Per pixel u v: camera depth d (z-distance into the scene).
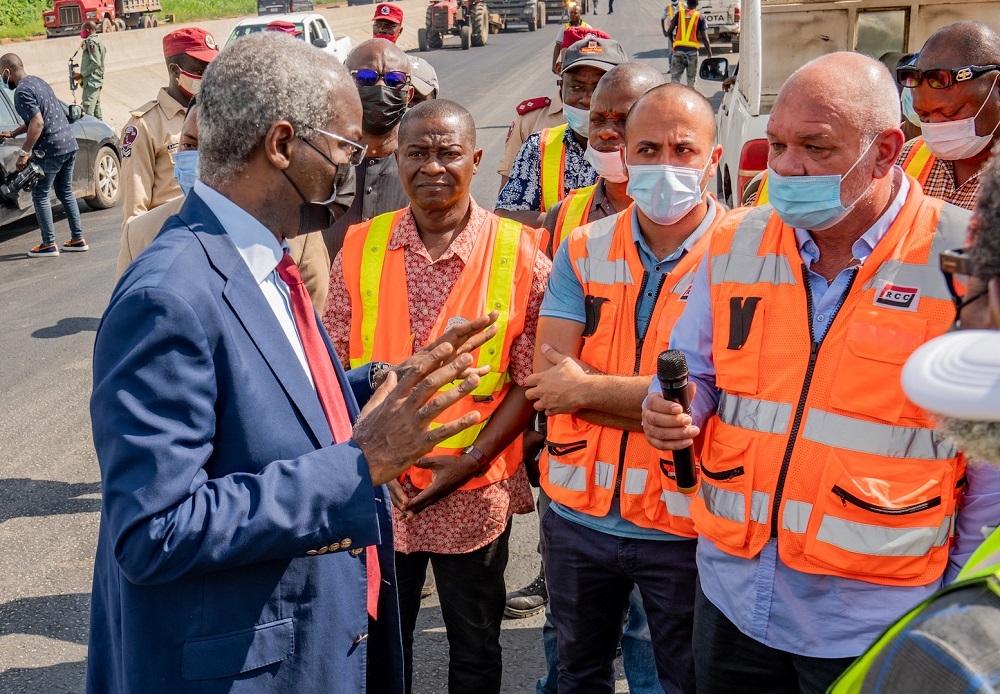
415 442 1.86
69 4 24.52
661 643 2.67
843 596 2.06
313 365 2.04
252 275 1.87
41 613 3.87
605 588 2.73
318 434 1.91
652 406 2.18
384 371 2.39
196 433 1.72
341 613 1.96
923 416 1.97
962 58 3.05
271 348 1.86
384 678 2.21
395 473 1.87
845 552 2.01
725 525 2.18
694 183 2.57
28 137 9.16
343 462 1.82
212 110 1.86
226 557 1.71
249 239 1.90
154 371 1.68
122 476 1.67
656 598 2.62
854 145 2.06
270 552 1.76
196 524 1.68
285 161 1.87
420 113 2.88
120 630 1.89
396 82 3.98
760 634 2.15
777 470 2.11
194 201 1.90
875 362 2.02
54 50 21.39
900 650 1.10
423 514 2.79
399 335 2.92
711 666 2.30
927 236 2.07
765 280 2.22
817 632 2.08
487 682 2.98
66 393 6.23
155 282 1.72
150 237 3.65
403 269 2.95
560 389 2.58
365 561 2.03
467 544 2.82
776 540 2.13
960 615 1.08
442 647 3.65
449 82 22.20
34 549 4.36
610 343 2.66
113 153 12.07
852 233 2.14
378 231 3.01
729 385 2.21
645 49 24.08
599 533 2.64
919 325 2.01
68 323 7.66
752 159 5.75
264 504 1.73
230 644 1.81
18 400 6.13
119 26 25.95
